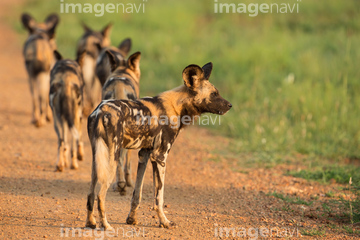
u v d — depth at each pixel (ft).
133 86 67.77
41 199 60.90
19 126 103.40
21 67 173.47
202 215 59.00
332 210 62.44
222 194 68.44
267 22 192.13
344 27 179.22
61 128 74.79
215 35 179.63
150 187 70.59
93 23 216.33
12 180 68.18
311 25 185.98
